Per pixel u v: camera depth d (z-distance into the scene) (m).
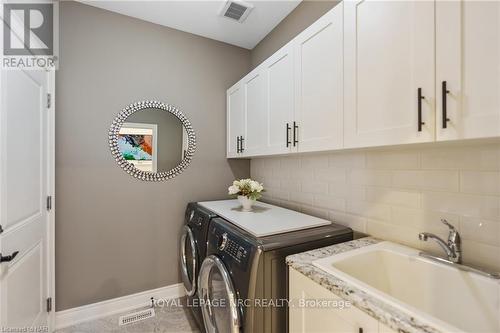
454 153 1.02
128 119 2.04
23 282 1.34
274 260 1.08
